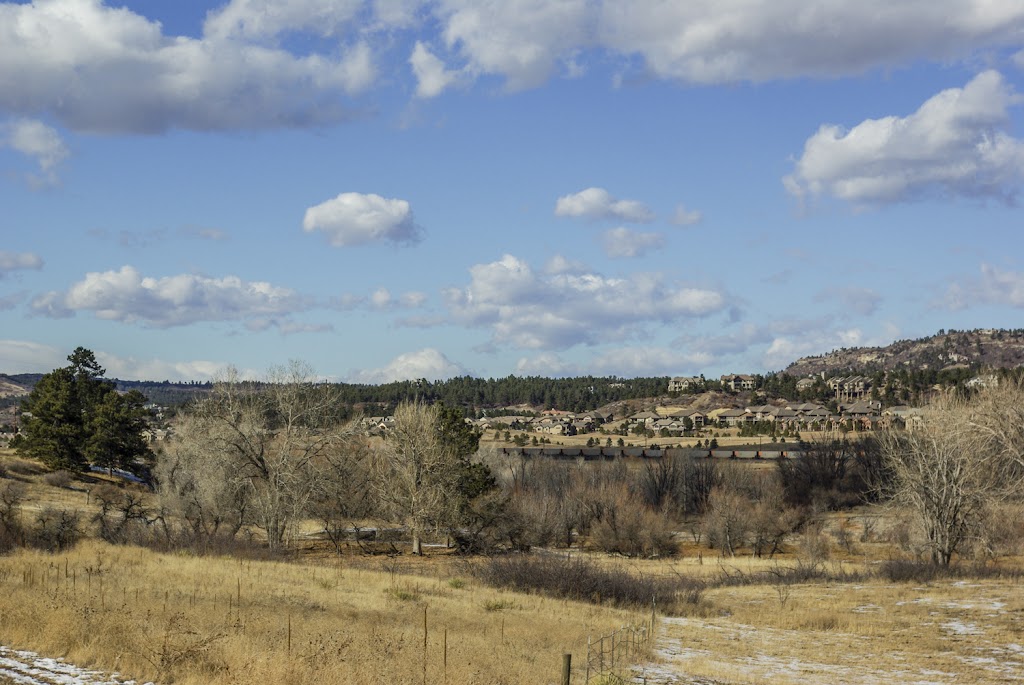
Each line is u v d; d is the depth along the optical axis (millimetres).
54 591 23609
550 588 44594
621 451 133875
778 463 112938
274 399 66250
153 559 39531
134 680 15883
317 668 17938
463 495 74812
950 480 63031
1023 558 67000
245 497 65688
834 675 27859
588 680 22203
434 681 19125
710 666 27484
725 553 85500
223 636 19812
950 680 27672
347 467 70125
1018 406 64750
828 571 59969
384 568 53469
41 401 95875
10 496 64250
